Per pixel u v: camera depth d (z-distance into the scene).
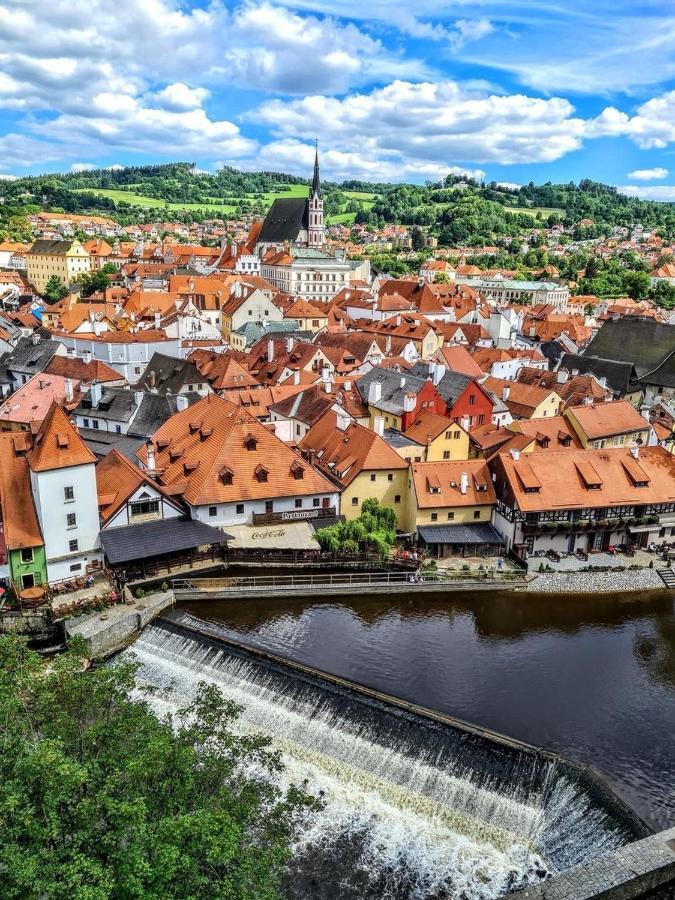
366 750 50.22
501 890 41.56
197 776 35.75
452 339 177.50
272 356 133.88
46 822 29.41
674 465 84.69
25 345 139.88
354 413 105.62
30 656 40.44
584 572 76.88
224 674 57.91
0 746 32.28
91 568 70.44
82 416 105.69
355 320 198.38
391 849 44.34
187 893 28.56
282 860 35.06
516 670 60.22
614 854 39.53
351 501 82.81
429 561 77.12
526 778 46.31
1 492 67.31
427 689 56.88
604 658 62.59
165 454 84.62
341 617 68.19
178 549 69.81
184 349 153.25
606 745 51.06
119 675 40.34
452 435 90.50
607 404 103.56
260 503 78.81
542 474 80.00
